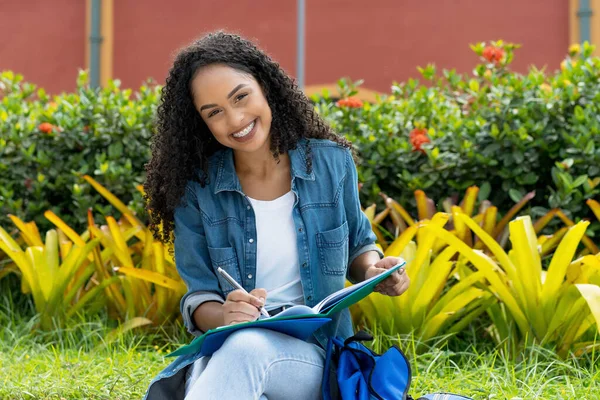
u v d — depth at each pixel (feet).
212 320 9.09
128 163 20.02
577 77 18.65
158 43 52.29
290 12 50.44
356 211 9.91
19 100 22.99
